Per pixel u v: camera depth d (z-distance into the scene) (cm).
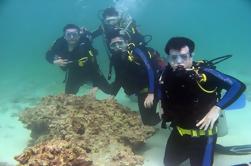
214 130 168
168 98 163
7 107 360
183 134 169
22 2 3284
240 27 1848
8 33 2641
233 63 583
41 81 505
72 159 165
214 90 159
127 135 220
